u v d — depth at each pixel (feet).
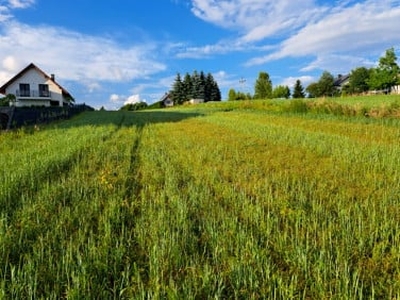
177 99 355.36
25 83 170.81
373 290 8.61
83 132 47.19
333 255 10.90
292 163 26.07
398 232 12.07
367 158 26.84
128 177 21.39
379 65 202.49
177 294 8.59
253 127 54.24
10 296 8.77
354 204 15.93
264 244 11.78
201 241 12.18
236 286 9.21
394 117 63.98
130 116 104.58
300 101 89.30
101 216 13.99
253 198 17.25
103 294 8.87
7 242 11.39
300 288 9.26
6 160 24.94
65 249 11.24
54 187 17.78
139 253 11.21
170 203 16.03
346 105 75.66
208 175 21.76
